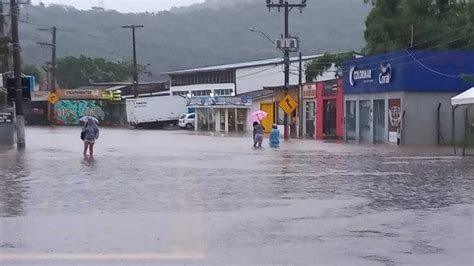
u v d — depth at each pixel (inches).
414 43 1899.6
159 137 1958.7
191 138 1886.1
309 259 346.6
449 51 1520.7
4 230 424.5
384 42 1968.5
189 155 1124.5
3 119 1402.6
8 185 671.8
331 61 2532.0
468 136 1425.9
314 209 513.7
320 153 1192.8
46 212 497.7
